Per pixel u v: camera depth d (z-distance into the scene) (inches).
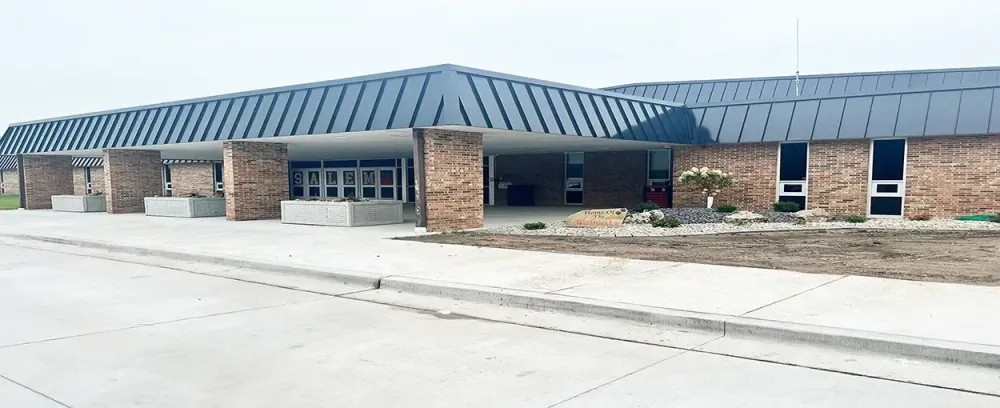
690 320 258.1
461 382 200.2
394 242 536.1
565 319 281.3
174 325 278.1
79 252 543.5
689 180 786.8
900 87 1211.2
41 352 237.6
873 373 200.8
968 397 179.0
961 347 207.0
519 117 602.2
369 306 314.8
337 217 709.3
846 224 646.5
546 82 647.1
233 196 789.9
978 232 576.7
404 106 575.5
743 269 368.2
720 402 178.9
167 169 1626.5
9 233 674.8
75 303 326.3
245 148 794.8
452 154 618.8
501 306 310.0
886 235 568.1
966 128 672.4
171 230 679.1
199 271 430.0
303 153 1071.0
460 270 382.9
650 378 200.8
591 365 215.3
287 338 255.1
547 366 215.0
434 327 270.7
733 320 249.8
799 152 785.6
